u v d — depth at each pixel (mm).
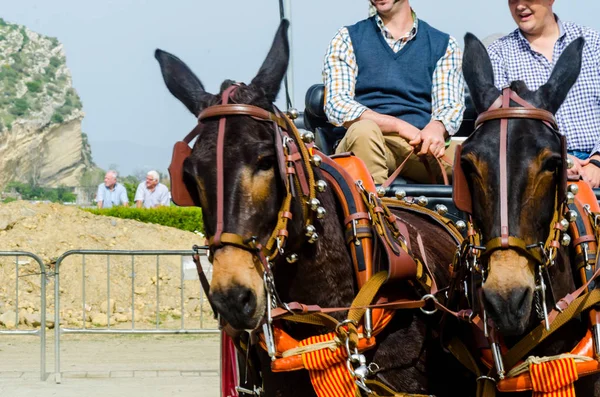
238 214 3660
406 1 5988
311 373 4117
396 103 5926
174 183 3789
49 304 13273
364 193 4391
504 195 3746
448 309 4367
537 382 4039
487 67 4289
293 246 3986
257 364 4414
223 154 3697
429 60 5938
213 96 3998
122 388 8539
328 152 6465
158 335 12070
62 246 14930
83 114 108500
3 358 10258
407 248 4402
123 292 13852
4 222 15453
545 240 3842
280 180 3781
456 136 6703
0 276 13891
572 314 4047
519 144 3801
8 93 104750
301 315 4055
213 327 12023
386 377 4266
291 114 4227
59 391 8383
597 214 4371
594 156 5363
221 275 3639
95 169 112250
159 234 15945
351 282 4266
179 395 8234
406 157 5574
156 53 4219
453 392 4543
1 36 117625
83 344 11328
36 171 101812
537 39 5805
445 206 5367
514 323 3703
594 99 5641
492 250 3770
